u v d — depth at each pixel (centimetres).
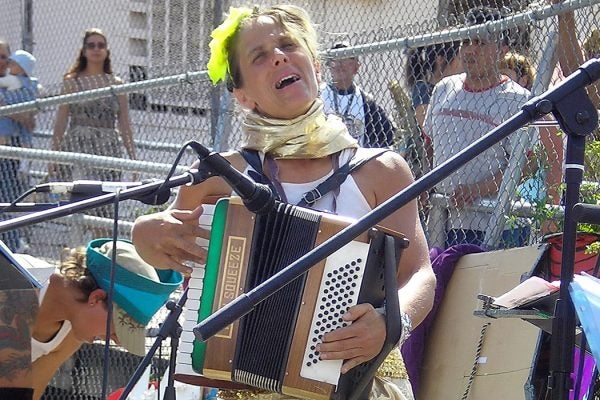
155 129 765
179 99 747
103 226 738
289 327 357
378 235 357
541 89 567
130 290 456
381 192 388
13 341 383
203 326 297
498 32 593
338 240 310
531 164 562
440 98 609
